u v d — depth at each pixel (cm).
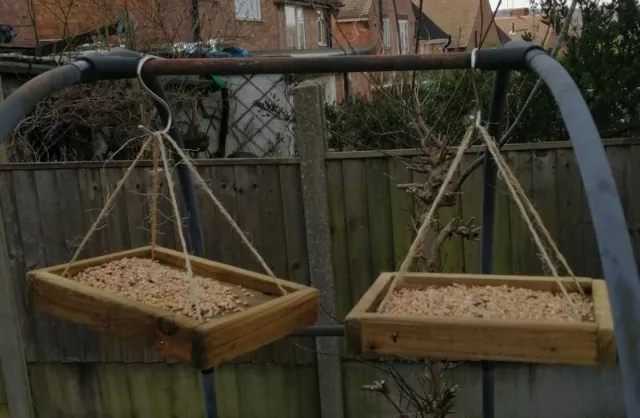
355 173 336
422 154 280
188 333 158
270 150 700
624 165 315
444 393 258
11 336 373
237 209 349
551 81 155
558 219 323
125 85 492
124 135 510
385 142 437
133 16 690
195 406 375
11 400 380
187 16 694
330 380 352
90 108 472
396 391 348
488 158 225
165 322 163
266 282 195
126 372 378
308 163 336
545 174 322
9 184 363
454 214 330
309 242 342
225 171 347
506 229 330
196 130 611
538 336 155
